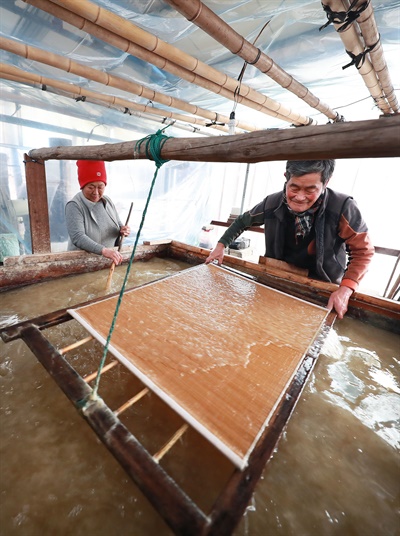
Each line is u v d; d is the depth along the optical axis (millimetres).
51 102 3443
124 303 1225
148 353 913
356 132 501
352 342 1451
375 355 1353
